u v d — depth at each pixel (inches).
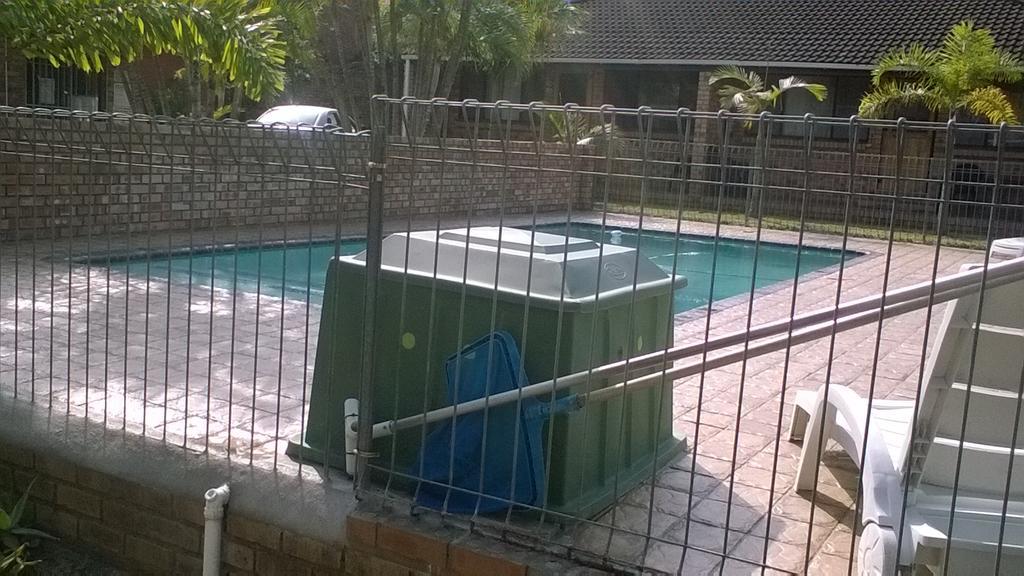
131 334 229.8
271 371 203.0
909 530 102.8
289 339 238.1
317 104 964.0
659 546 122.2
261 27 291.4
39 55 266.7
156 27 262.8
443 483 129.6
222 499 136.2
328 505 131.6
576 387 124.9
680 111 107.9
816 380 221.9
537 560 116.1
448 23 771.4
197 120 145.6
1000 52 719.1
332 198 500.1
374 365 136.4
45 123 183.5
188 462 145.0
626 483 140.0
